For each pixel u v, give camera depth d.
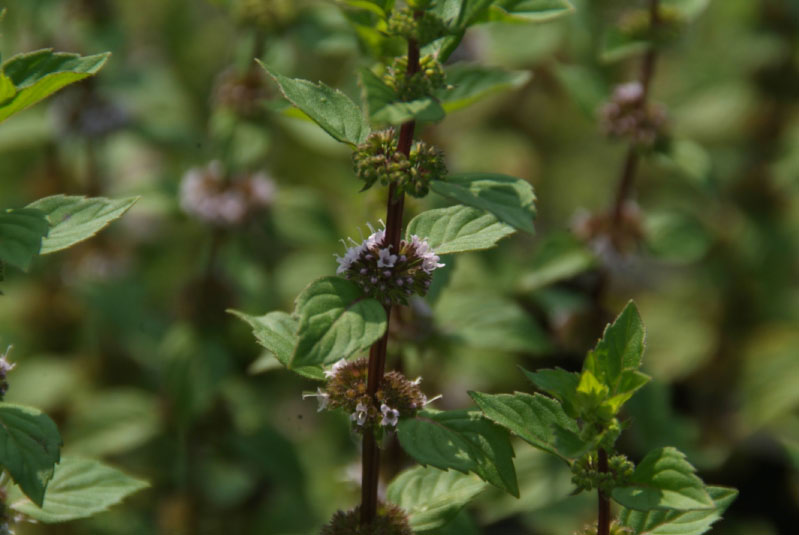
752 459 8.24
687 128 9.73
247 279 7.29
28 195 8.12
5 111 3.16
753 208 9.16
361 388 3.64
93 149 8.05
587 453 3.44
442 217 3.59
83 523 6.76
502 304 5.87
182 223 8.44
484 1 3.16
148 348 8.08
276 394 8.09
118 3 10.26
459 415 3.61
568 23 8.67
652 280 9.48
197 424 7.26
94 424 7.14
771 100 9.34
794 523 7.96
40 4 7.73
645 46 6.06
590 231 6.64
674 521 3.69
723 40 10.07
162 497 7.36
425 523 3.93
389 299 3.37
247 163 6.69
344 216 8.35
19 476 3.16
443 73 3.30
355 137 3.37
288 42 7.03
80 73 3.10
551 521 6.98
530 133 9.92
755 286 8.97
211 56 10.38
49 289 7.98
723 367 8.59
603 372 3.35
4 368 3.62
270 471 7.27
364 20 3.51
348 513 3.96
